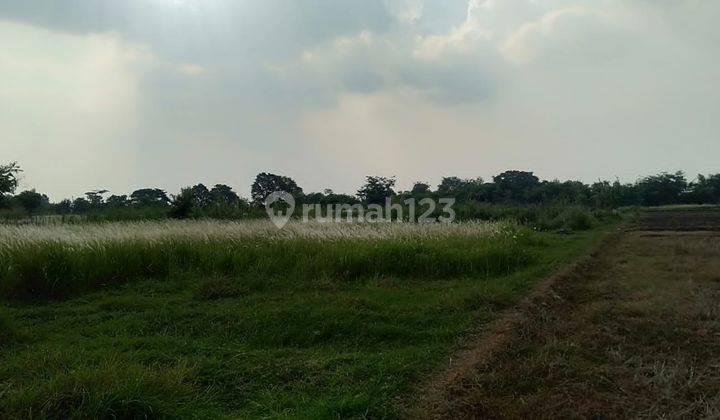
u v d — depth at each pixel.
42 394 4.07
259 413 4.14
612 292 8.86
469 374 4.80
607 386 4.72
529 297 8.05
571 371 5.00
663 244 16.80
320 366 4.99
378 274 9.85
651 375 5.00
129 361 5.02
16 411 3.90
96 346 5.69
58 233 10.75
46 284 8.51
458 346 5.77
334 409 4.06
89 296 8.35
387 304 7.52
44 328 6.62
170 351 5.46
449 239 12.20
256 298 7.83
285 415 3.98
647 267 11.64
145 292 8.64
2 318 6.18
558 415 4.11
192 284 9.05
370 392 4.43
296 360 5.17
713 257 13.12
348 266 9.81
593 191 42.75
